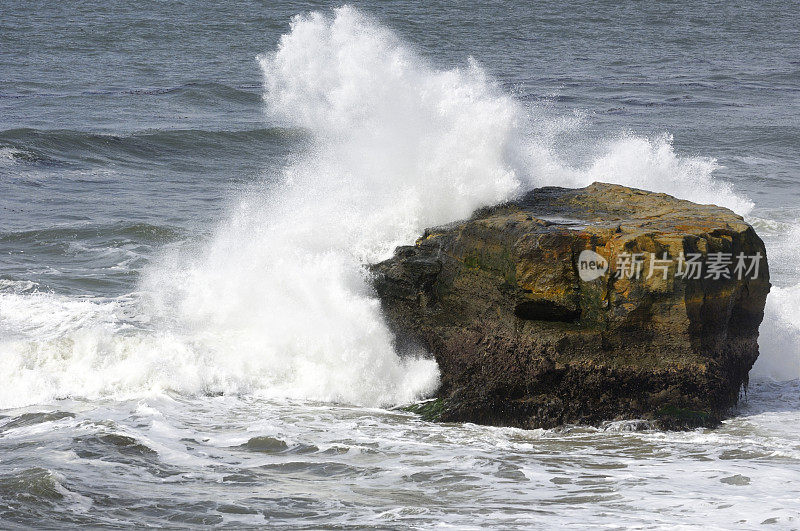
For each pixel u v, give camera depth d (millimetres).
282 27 140875
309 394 22812
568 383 20797
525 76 105875
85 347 23844
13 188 48938
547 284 20625
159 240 39500
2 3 167500
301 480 16984
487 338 21812
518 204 24766
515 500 15797
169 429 19984
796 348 25250
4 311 28594
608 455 18562
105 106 79625
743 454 18578
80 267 35125
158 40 127062
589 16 173500
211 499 15797
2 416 20734
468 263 22453
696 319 20594
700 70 118125
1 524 14320
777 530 14062
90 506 15305
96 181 52219
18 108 76875
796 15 190250
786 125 76750
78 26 136625
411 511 15195
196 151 62094
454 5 177750
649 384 20719
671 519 14633
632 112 83688
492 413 21016
